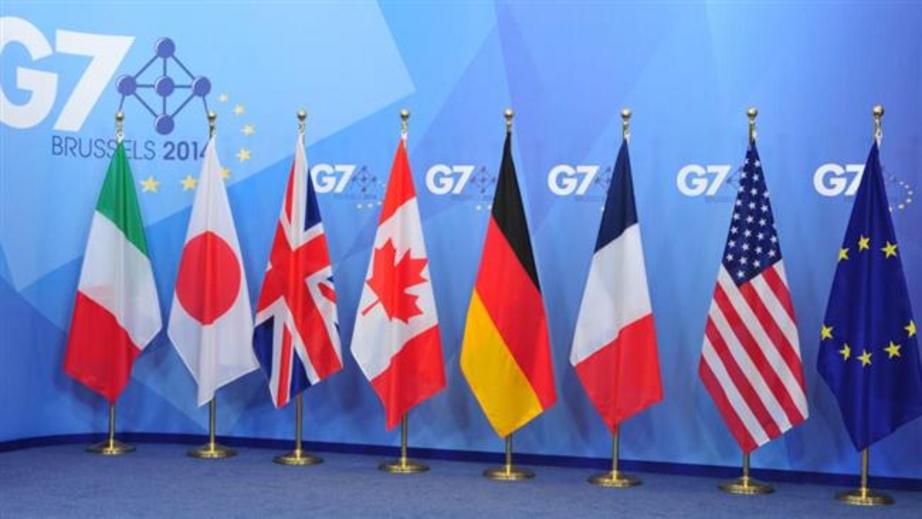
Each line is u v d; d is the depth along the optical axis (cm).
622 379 870
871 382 826
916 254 886
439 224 985
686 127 934
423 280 909
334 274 1005
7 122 987
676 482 898
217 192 962
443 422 983
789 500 830
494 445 973
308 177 934
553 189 963
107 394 973
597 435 950
